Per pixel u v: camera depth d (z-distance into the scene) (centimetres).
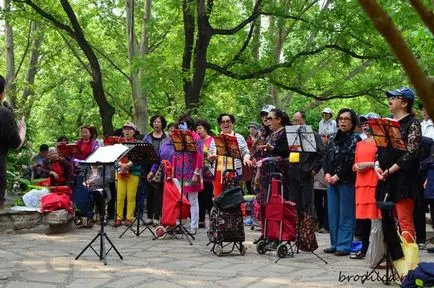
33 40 2670
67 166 1128
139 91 2055
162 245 888
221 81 2078
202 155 997
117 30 2303
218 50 2067
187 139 936
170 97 2666
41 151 1222
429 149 852
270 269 711
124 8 2286
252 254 820
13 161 1365
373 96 2030
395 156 662
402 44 208
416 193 664
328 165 813
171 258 778
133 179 1097
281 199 791
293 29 2091
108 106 1814
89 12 2273
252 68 1873
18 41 2767
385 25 206
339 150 805
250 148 1260
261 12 1823
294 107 2798
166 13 2302
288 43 2297
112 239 950
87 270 692
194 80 1769
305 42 2017
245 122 2144
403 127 671
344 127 802
